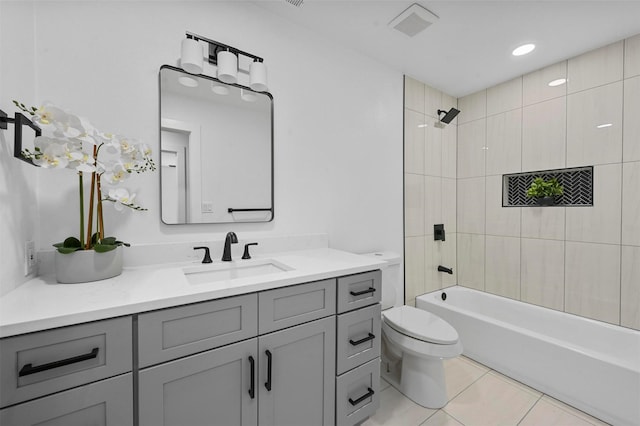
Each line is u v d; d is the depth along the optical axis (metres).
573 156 2.01
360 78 2.01
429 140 2.50
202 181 1.38
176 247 1.28
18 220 0.88
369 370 1.31
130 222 1.21
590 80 1.93
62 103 1.07
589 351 1.52
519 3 1.50
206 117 1.39
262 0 1.51
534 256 2.22
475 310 2.54
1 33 0.81
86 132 0.88
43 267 1.02
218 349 0.89
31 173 0.97
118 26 1.18
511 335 1.82
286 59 1.66
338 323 1.19
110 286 0.90
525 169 2.27
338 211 1.91
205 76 1.39
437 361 1.61
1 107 0.81
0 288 0.78
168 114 1.29
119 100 1.18
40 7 1.03
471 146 2.65
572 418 1.47
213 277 1.26
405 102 2.30
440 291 2.57
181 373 0.83
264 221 1.57
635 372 1.34
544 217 2.16
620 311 1.80
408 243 2.35
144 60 1.24
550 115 2.12
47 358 0.66
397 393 1.70
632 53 1.75
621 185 1.80
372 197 2.10
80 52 1.10
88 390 0.70
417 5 1.53
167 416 0.81
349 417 1.25
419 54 2.02
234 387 0.93
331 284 1.17
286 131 1.66
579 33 1.74
